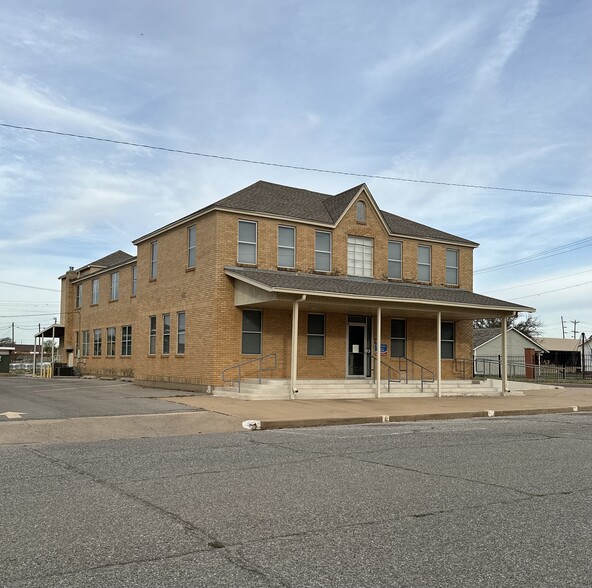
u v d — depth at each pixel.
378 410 17.94
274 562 5.12
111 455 10.41
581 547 5.56
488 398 23.30
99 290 39.66
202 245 23.89
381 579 4.77
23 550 5.40
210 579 4.74
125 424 14.30
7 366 55.34
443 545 5.59
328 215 25.92
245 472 8.91
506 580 4.77
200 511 6.72
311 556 5.28
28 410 16.23
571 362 75.06
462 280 28.89
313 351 24.45
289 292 20.27
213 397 20.31
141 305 28.91
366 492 7.68
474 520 6.43
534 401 22.38
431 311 23.62
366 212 26.39
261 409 17.30
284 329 23.80
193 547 5.50
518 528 6.16
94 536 5.80
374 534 5.92
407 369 26.59
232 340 22.80
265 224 23.89
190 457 10.23
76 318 44.03
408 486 8.03
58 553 5.32
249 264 23.41
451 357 28.08
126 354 34.81
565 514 6.70
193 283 24.30
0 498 7.28
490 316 25.98
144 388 25.64
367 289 23.09
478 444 11.96
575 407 20.75
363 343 25.73
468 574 4.88
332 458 10.20
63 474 8.72
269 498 7.33
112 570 4.92
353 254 25.98
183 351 24.86
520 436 13.26
